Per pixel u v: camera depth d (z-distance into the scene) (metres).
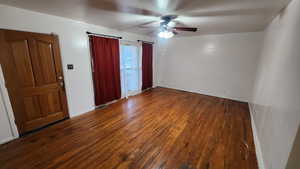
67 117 2.84
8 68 1.99
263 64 2.75
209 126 2.59
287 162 1.11
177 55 5.07
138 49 4.52
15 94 2.09
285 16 1.70
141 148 1.97
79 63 2.91
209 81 4.54
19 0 1.71
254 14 2.15
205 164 1.70
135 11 2.11
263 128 1.93
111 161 1.72
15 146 1.97
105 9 2.04
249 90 3.87
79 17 2.48
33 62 2.22
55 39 2.45
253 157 1.83
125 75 4.23
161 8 1.96
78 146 1.99
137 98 4.23
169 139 2.18
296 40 1.27
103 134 2.30
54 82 2.54
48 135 2.25
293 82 1.21
